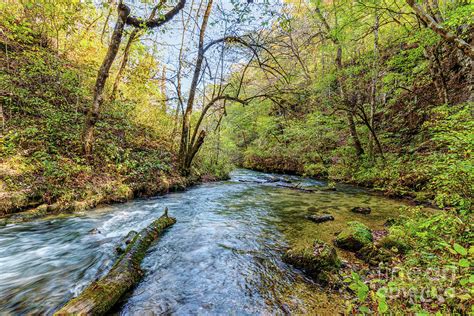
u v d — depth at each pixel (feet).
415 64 44.47
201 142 40.01
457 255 9.27
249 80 47.93
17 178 19.03
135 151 34.47
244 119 69.31
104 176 25.63
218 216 23.02
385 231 18.04
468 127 13.34
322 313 9.25
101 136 31.09
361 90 53.31
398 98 50.03
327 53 57.21
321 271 12.00
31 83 30.58
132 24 27.68
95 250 14.61
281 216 23.12
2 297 10.04
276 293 10.72
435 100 40.42
